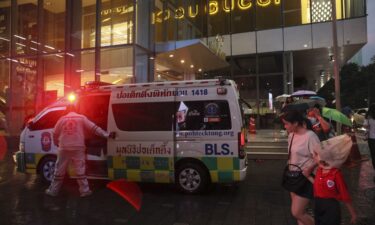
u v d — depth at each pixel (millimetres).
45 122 8305
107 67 15969
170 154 7148
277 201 6699
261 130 20141
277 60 21172
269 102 21188
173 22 18797
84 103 8016
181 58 18188
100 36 16297
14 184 8352
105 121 7887
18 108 18078
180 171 7168
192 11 21438
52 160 8172
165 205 6422
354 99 47062
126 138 7457
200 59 18438
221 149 6887
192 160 7113
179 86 7281
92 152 7766
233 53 21859
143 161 7328
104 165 7660
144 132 7348
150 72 16797
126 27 15688
